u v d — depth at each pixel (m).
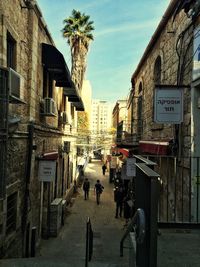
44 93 12.28
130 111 22.91
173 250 4.09
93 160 70.88
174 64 9.91
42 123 11.39
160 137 11.95
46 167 10.70
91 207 19.52
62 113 16.73
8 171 7.48
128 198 15.22
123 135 21.55
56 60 11.31
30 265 5.87
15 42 8.30
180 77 8.95
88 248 5.64
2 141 6.04
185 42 8.66
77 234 13.29
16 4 8.24
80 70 28.31
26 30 9.42
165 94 8.06
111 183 32.34
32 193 9.98
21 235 9.07
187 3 7.25
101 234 12.55
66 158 20.09
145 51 14.91
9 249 7.73
